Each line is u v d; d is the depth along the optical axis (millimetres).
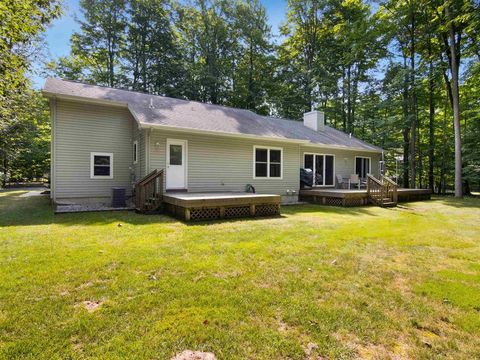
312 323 2055
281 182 10547
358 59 18625
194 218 6148
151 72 21547
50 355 1658
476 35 13312
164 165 8109
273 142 10258
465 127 16047
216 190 9055
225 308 2225
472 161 14992
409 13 14906
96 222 5617
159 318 2064
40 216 6320
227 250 3775
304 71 21078
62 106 8234
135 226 5262
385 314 2205
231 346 1781
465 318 2174
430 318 2168
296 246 4062
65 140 8281
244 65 23641
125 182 9211
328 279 2861
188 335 1874
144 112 8156
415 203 10891
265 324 2029
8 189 17875
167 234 4648
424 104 17906
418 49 16703
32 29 7133
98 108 8789
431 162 17125
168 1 21953
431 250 4027
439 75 15438
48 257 3330
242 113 11938
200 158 8758
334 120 22500
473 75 14352
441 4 13734
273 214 7184
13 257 3314
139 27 21156
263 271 3035
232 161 9367
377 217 7078
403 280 2889
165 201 7113
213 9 22578
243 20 22578
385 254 3791
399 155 18766
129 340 1812
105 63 21391
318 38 21344
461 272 3139
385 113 19062
